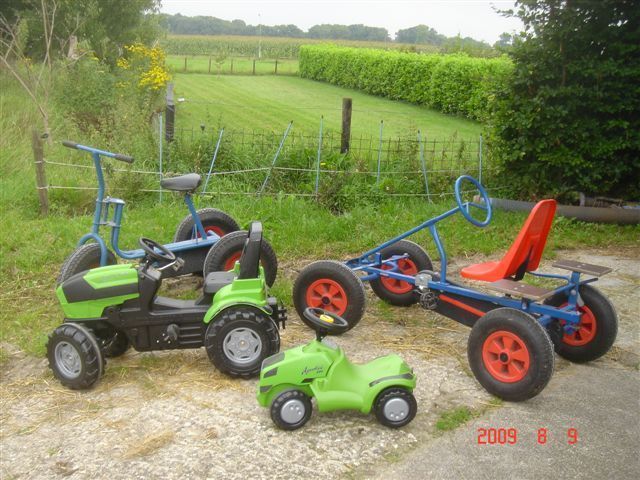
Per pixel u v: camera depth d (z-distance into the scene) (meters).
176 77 34.47
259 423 4.12
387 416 4.03
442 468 3.69
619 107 9.18
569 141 9.50
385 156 11.69
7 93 14.13
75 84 13.81
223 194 9.34
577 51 9.43
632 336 5.68
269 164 10.11
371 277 5.82
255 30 100.12
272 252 6.21
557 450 3.89
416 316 6.02
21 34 14.45
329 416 4.23
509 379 4.39
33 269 6.75
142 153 10.02
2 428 4.06
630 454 3.87
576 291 4.79
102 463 3.70
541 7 9.47
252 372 4.62
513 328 4.32
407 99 26.39
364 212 9.05
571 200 9.78
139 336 4.74
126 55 20.97
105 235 7.59
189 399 4.41
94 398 4.43
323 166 10.13
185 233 6.75
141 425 4.09
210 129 10.92
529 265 4.91
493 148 10.34
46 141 10.86
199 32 98.00
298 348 4.24
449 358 5.16
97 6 18.80
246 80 35.50
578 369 5.03
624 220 9.31
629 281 7.20
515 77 9.58
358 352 5.22
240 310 4.57
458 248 8.05
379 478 3.59
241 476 3.58
